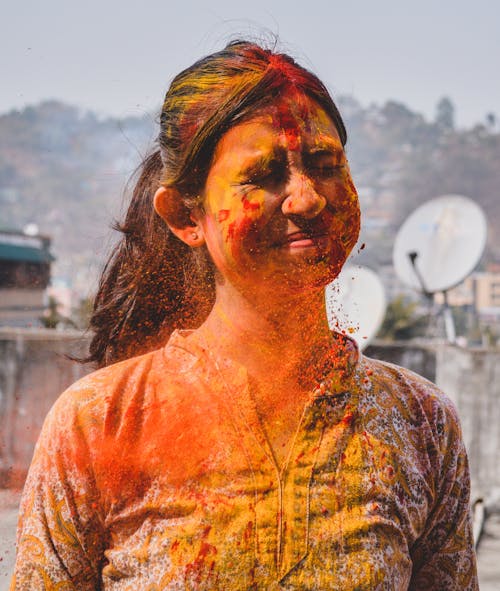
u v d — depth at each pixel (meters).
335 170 1.22
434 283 9.52
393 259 9.93
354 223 1.23
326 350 1.26
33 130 100.00
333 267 1.22
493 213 98.94
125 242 1.51
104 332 1.55
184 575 1.13
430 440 1.30
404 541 1.23
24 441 6.93
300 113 1.20
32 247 16.89
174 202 1.31
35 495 1.23
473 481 7.82
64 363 7.25
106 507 1.21
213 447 1.20
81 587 1.21
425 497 1.28
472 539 1.36
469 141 118.25
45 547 1.21
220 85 1.23
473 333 35.00
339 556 1.16
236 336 1.25
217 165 1.22
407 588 1.31
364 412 1.26
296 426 1.22
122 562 1.17
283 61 1.26
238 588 1.13
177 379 1.26
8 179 91.25
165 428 1.21
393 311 22.11
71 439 1.22
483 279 51.06
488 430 7.88
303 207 1.16
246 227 1.19
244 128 1.20
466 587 1.34
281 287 1.21
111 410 1.24
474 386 7.94
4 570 1.51
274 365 1.24
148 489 1.19
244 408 1.22
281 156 1.19
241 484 1.18
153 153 1.46
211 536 1.15
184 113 1.25
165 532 1.17
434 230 9.82
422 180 107.75
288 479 1.19
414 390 1.33
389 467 1.24
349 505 1.20
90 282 1.63
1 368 7.26
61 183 89.62
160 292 1.48
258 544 1.15
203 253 1.35
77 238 69.06
